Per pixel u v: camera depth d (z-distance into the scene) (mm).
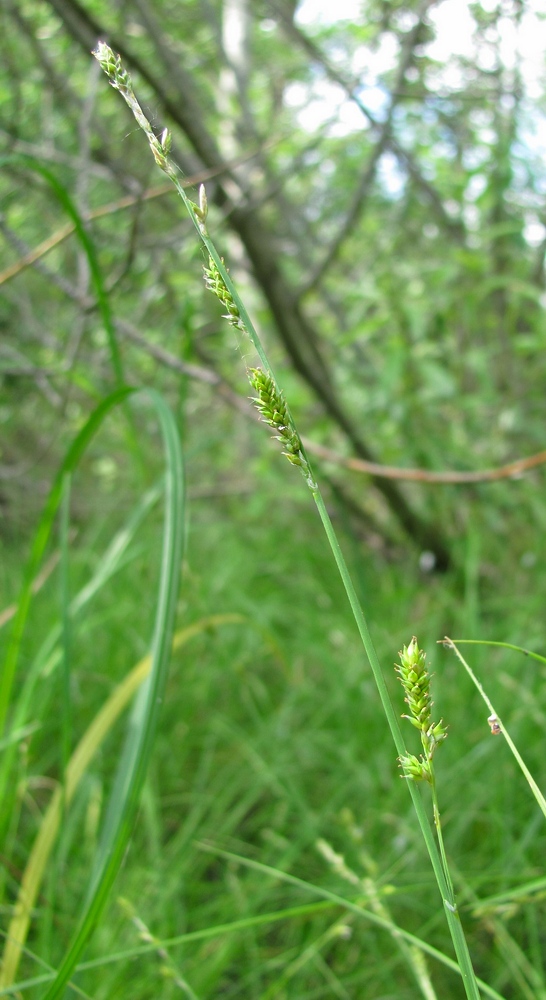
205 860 523
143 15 695
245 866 527
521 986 400
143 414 970
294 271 1171
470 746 571
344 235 835
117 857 266
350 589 188
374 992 432
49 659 492
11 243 685
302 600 894
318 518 1071
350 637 761
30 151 727
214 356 1011
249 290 958
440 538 944
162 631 298
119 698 424
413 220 989
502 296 903
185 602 695
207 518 1187
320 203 1181
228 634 782
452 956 432
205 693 694
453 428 933
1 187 824
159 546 779
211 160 727
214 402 1067
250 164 888
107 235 813
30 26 741
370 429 1013
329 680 713
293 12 817
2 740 417
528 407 960
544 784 519
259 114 1086
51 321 949
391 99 775
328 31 891
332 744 620
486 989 276
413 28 753
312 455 801
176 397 1066
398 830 511
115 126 841
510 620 750
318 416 967
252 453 1228
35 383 918
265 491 1051
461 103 878
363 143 982
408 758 188
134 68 671
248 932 448
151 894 461
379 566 1006
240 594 817
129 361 972
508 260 906
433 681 613
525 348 854
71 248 824
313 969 446
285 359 946
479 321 930
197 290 845
